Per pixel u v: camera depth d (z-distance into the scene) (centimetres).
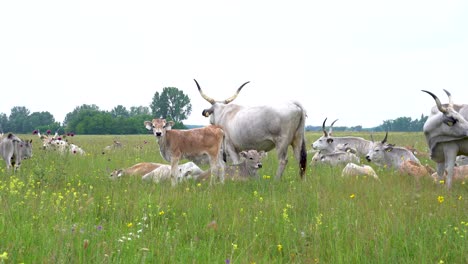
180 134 1193
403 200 904
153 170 1275
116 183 1111
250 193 1023
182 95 11625
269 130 1251
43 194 880
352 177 1180
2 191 916
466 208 844
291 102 1255
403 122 16750
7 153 1412
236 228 712
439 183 1117
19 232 619
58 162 1584
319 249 614
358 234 660
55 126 12319
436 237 643
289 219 745
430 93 1093
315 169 1481
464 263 573
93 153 2142
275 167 1559
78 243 573
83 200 860
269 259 586
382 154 1612
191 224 741
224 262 554
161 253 573
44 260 514
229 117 1377
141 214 789
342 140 2155
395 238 641
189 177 1233
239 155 1372
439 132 1110
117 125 11931
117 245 591
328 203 872
